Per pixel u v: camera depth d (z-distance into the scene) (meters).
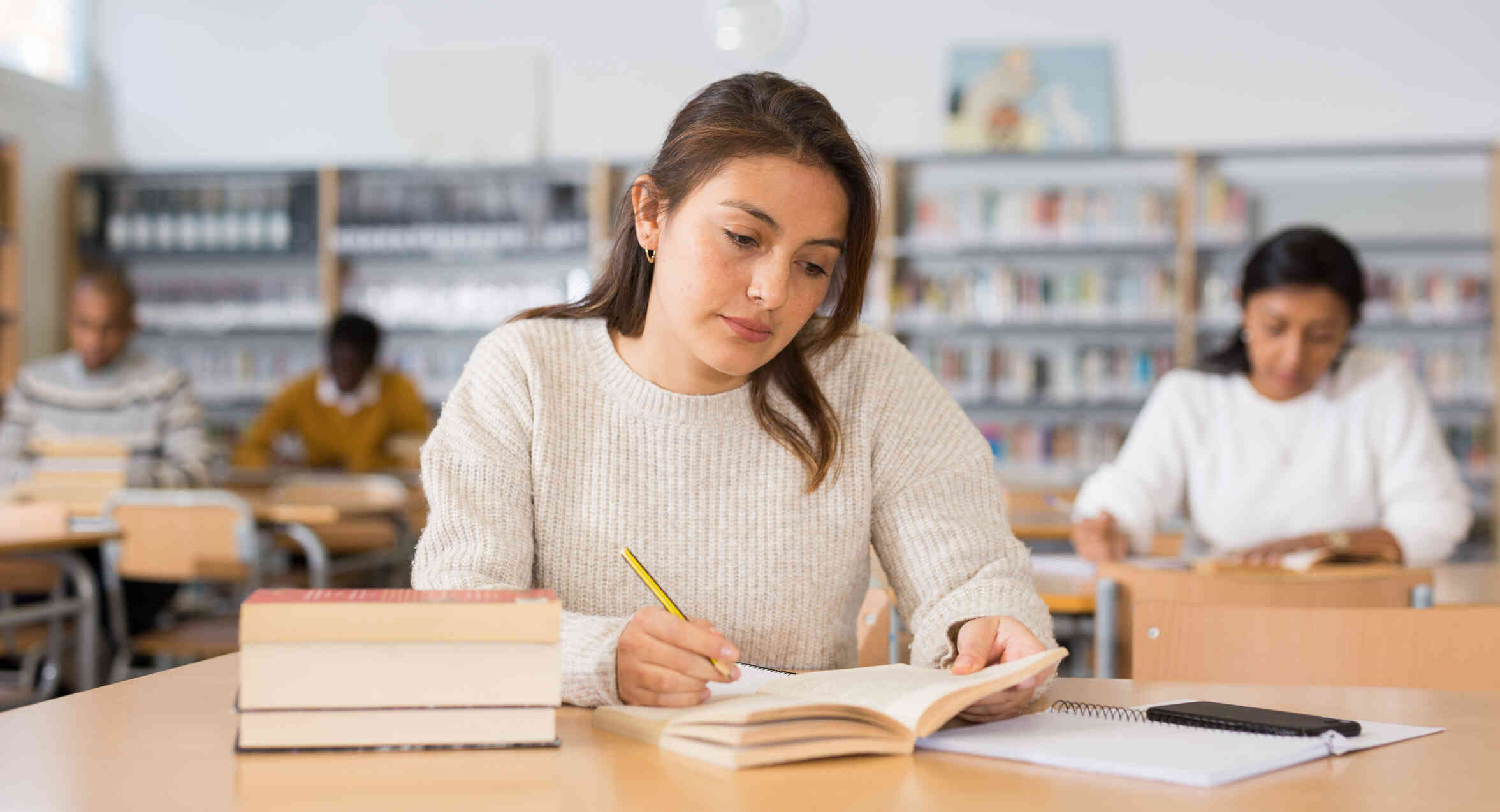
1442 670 1.36
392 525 4.48
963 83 6.03
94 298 4.26
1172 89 5.99
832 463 1.26
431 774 0.82
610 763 0.85
